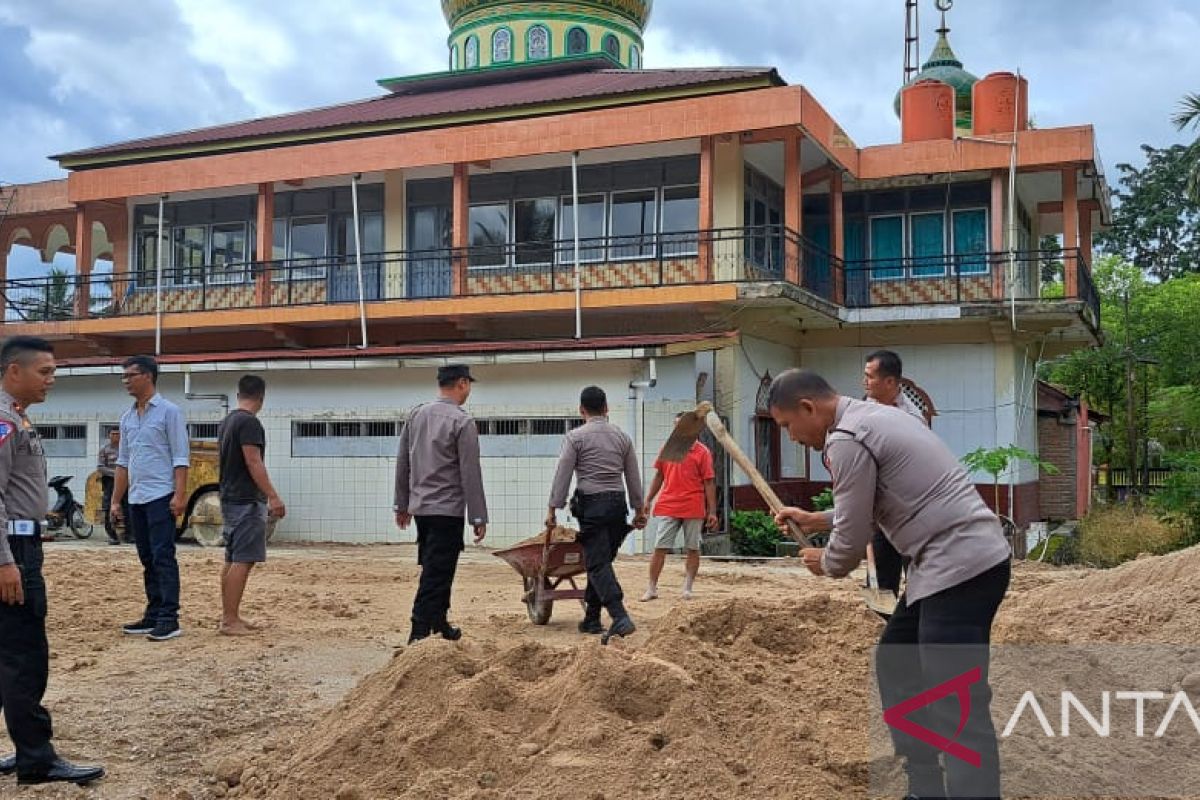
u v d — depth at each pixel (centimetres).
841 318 2359
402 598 1217
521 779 476
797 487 2358
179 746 609
